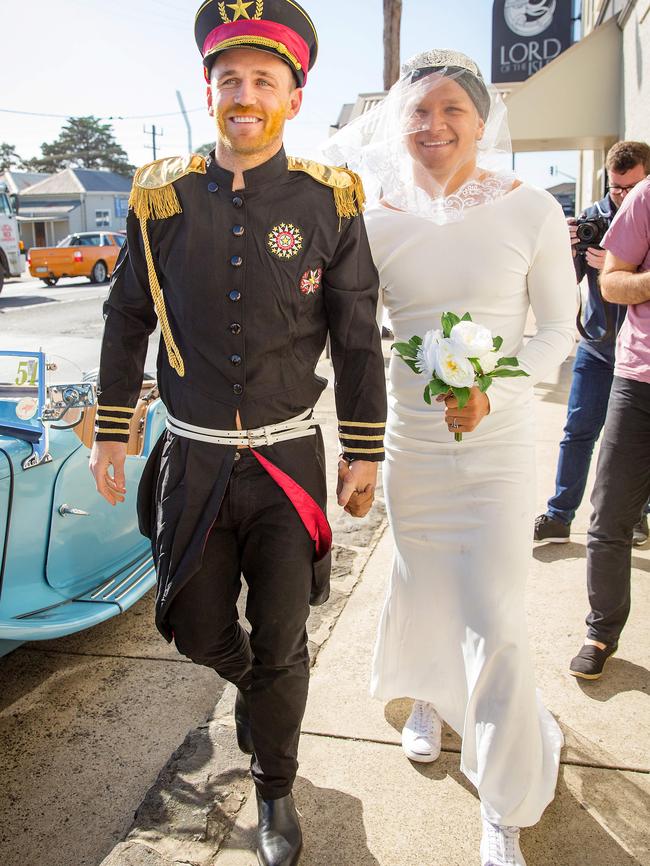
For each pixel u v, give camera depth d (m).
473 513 2.06
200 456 1.90
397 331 2.16
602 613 2.68
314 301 1.91
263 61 1.79
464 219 2.01
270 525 1.92
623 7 9.34
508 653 1.94
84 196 50.16
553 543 3.82
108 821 2.28
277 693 1.91
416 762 2.35
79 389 2.73
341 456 2.05
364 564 3.71
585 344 3.59
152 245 1.88
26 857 2.15
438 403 2.08
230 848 2.06
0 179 54.16
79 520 3.03
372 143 2.14
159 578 1.95
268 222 1.83
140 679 2.99
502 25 15.34
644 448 2.54
